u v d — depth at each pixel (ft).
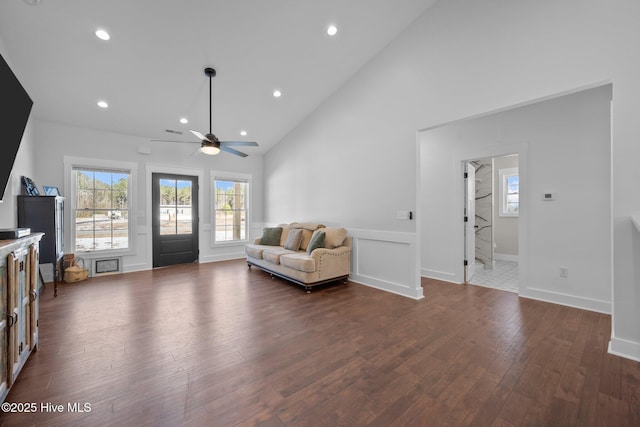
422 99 11.45
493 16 9.46
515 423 4.83
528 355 7.07
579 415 4.99
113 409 5.18
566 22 7.98
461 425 4.80
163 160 17.63
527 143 11.73
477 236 17.95
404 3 10.91
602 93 10.08
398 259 12.41
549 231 11.16
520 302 11.15
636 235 6.82
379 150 13.15
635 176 6.82
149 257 17.15
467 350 7.34
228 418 4.96
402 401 5.41
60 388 5.77
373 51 13.04
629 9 7.02
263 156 22.02
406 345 7.63
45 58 10.27
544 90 8.39
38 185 13.75
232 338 8.05
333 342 7.81
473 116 10.00
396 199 12.45
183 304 10.92
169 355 7.10
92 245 15.55
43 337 8.03
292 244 15.52
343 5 10.40
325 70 13.65
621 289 7.00
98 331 8.46
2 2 8.07
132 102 13.50
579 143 10.52
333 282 14.28
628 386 5.77
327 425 4.81
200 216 19.21
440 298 11.69
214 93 13.76
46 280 13.83
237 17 9.96
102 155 15.60
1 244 5.36
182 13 9.44
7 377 5.44
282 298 11.71
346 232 14.34
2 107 6.09
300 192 18.02
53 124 14.23
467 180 14.40
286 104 15.81
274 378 6.16
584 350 7.27
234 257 20.85
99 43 9.97
